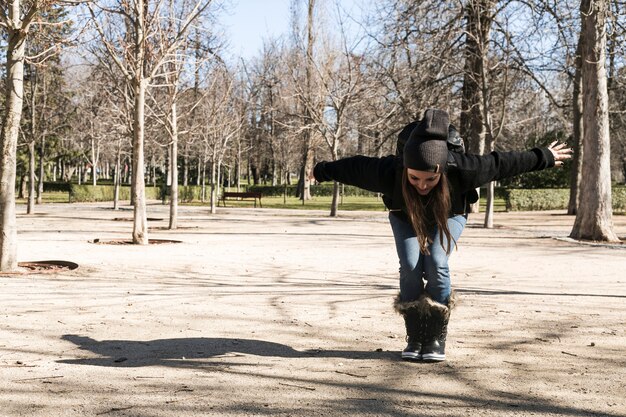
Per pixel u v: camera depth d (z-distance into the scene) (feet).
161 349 16.75
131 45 51.49
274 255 44.55
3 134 33.76
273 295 26.63
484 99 75.61
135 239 52.03
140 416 11.46
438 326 15.47
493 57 80.23
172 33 57.67
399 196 14.74
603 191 60.08
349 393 12.93
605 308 23.68
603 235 59.82
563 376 14.30
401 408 12.00
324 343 17.60
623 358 16.02
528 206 127.85
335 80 105.60
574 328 19.83
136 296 26.02
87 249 46.26
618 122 107.24
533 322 20.80
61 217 92.32
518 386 13.50
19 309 22.79
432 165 13.55
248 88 166.50
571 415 11.66
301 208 138.21
